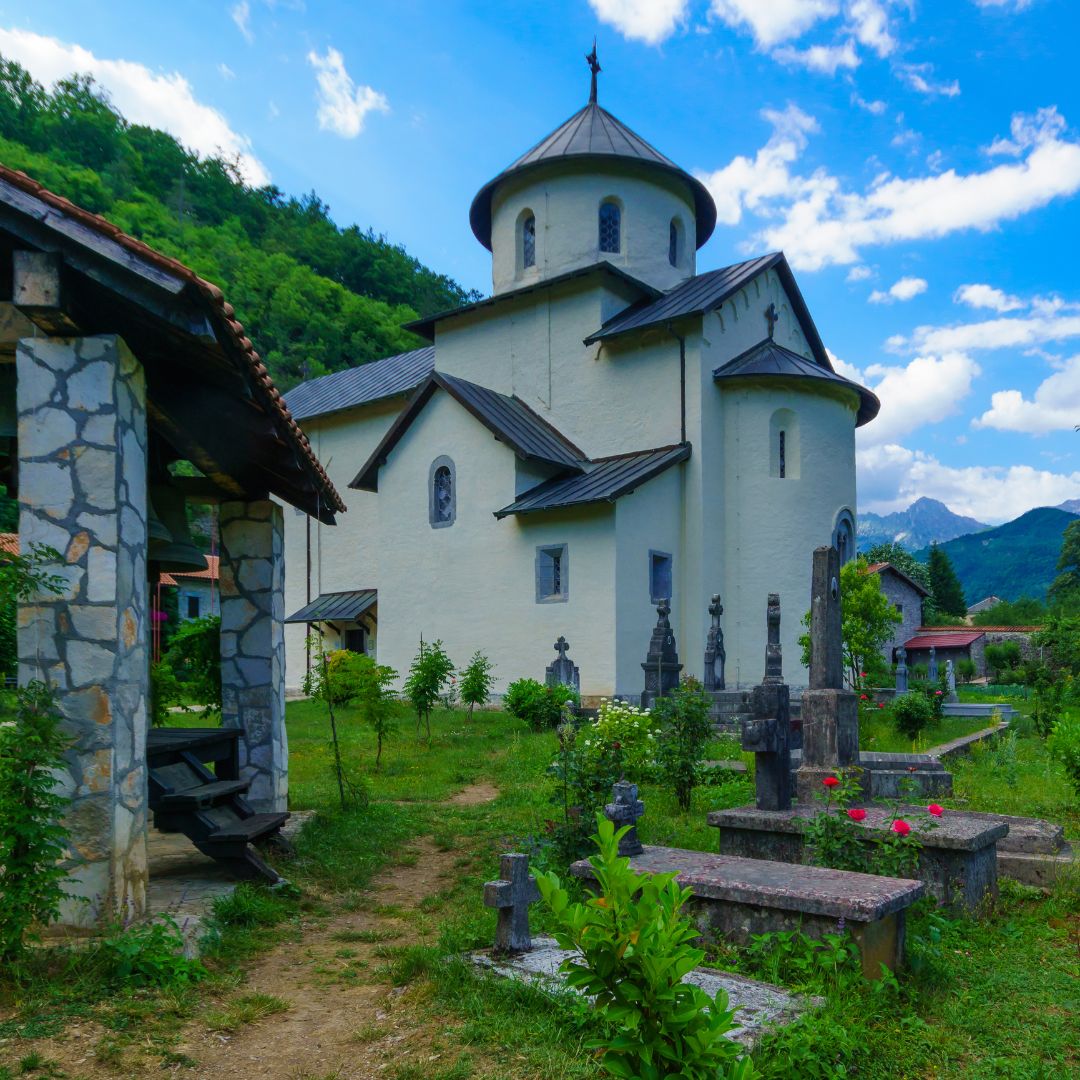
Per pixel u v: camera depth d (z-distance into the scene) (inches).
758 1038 156.1
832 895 201.6
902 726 637.3
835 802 281.3
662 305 989.2
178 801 271.4
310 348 2295.8
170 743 283.9
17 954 188.5
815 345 1121.4
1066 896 261.6
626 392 977.5
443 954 211.6
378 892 296.0
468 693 788.0
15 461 289.7
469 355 1115.3
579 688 844.0
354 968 218.4
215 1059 166.6
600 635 858.1
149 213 2492.6
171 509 336.5
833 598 315.9
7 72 2997.0
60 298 215.8
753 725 298.5
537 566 909.8
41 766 208.2
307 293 2440.9
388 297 2871.6
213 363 259.8
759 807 301.1
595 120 1130.0
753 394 941.2
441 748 629.9
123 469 227.6
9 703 199.2
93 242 213.9
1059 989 197.9
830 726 303.9
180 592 1673.2
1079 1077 159.5
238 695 367.2
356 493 1254.3
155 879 279.3
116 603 219.6
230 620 370.3
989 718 799.7
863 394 1009.5
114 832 214.2
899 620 740.7
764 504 933.2
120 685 220.4
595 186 1078.4
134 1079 157.4
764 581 925.8
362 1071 161.8
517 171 1093.1
